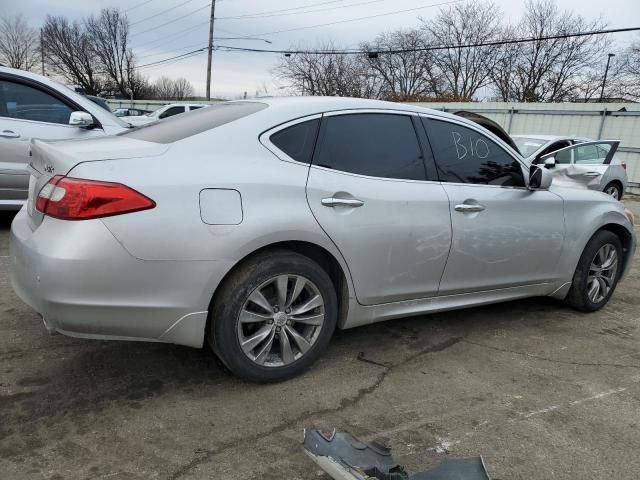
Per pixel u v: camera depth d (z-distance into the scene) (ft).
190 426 8.30
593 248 14.11
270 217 8.82
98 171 7.97
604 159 37.35
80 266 7.66
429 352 11.52
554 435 8.59
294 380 9.89
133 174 8.07
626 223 14.88
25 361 10.06
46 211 8.09
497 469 7.68
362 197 9.89
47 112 19.10
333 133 10.00
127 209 7.85
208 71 103.24
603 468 7.82
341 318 10.34
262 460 7.59
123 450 7.63
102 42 199.62
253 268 8.90
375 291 10.37
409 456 7.86
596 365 11.33
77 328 7.95
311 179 9.44
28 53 194.49
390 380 10.16
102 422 8.28
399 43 146.51
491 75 144.05
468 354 11.53
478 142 12.10
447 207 11.02
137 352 10.65
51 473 7.08
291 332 9.59
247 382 9.55
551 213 13.04
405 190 10.51
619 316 14.64
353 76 149.18
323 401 9.25
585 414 9.28
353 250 9.82
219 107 10.74
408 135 10.99
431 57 146.10
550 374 10.78
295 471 7.40
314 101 10.12
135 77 207.10
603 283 14.70
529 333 12.96
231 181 8.64
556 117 61.62
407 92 149.69
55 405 8.68
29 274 8.05
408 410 9.13
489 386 10.13
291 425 8.48
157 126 10.30
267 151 9.26
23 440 7.73
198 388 9.43
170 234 8.07
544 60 137.39
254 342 9.21
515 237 12.24
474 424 8.79
